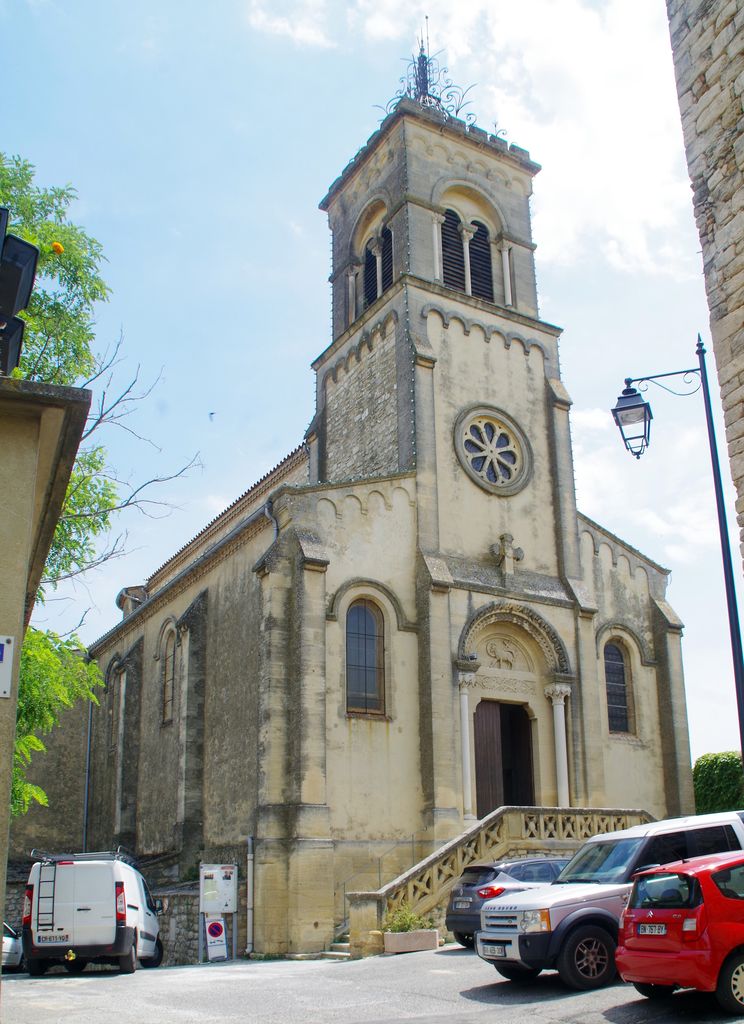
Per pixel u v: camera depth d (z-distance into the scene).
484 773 28.28
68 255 20.48
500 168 35.50
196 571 32.81
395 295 31.86
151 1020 13.30
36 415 7.59
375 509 28.20
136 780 36.38
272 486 38.91
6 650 7.06
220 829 28.02
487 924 15.23
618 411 17.42
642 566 33.84
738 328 14.02
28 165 21.17
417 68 36.03
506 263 34.41
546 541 31.52
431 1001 14.27
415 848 25.91
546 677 29.81
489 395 31.89
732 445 13.89
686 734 32.09
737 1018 11.41
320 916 23.31
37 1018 13.54
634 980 12.15
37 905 20.56
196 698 30.50
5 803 6.73
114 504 20.70
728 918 11.72
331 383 34.50
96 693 42.59
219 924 23.48
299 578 26.08
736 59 14.55
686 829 15.65
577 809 25.55
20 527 7.36
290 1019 13.20
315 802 24.27
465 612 28.42
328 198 37.84
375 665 27.12
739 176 14.27
